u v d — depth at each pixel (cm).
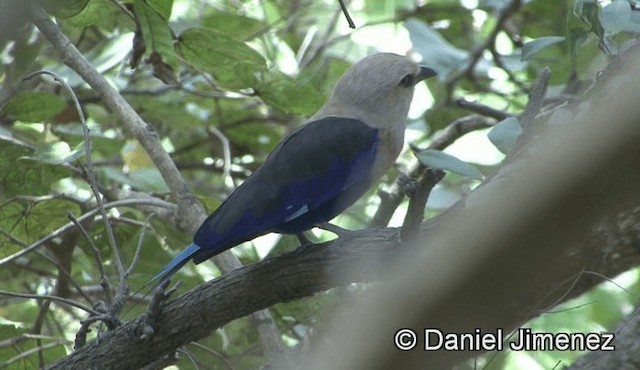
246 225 870
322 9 1647
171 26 1164
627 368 657
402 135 982
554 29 1464
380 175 967
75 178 1357
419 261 366
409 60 988
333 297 1050
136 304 1088
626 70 617
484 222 323
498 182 646
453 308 329
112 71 1348
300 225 911
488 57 1547
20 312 1349
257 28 1432
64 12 946
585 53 1096
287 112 1165
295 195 888
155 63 1074
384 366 344
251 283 780
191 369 1120
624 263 620
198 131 1499
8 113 1159
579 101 742
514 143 792
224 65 1167
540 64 1419
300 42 1641
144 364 806
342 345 350
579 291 668
